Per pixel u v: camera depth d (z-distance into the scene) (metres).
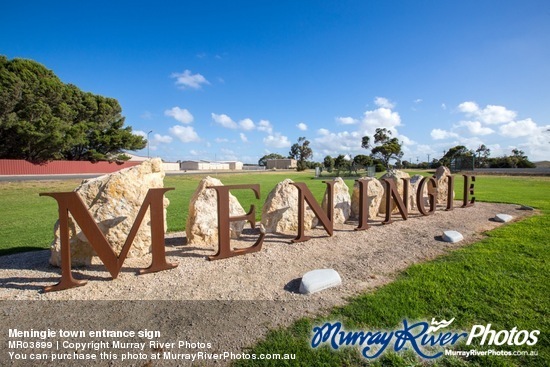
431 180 9.20
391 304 3.62
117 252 5.05
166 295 3.87
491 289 3.98
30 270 4.71
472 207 10.86
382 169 54.62
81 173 42.12
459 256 5.40
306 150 104.81
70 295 3.85
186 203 12.75
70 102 42.41
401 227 7.66
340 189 8.23
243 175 41.78
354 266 4.97
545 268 4.68
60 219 3.94
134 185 5.26
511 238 6.50
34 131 34.50
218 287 4.11
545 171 40.34
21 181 23.81
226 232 5.16
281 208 7.20
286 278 4.45
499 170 44.03
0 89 33.03
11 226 8.47
